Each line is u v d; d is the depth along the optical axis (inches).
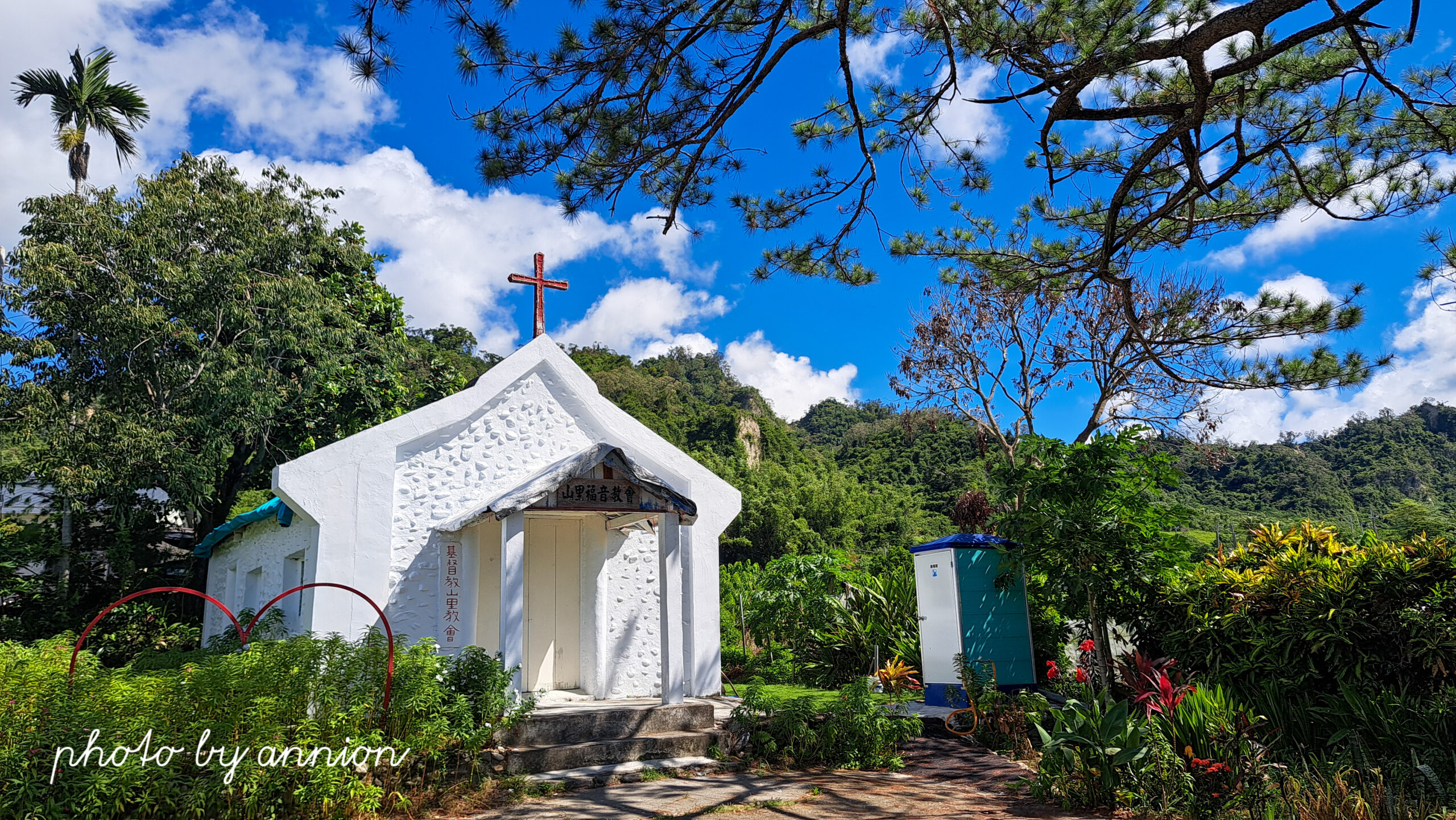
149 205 685.9
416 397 919.0
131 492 665.0
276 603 424.2
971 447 2119.8
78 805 203.0
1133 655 332.5
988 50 262.5
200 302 677.9
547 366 420.2
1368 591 285.9
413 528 375.9
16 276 631.8
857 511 1841.8
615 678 405.4
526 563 409.1
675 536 371.9
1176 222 349.1
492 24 232.8
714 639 433.7
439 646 362.9
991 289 631.8
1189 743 265.4
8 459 668.1
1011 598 421.1
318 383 740.0
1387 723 258.5
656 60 261.1
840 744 345.1
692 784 306.8
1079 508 371.6
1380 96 287.1
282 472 348.8
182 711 231.8
